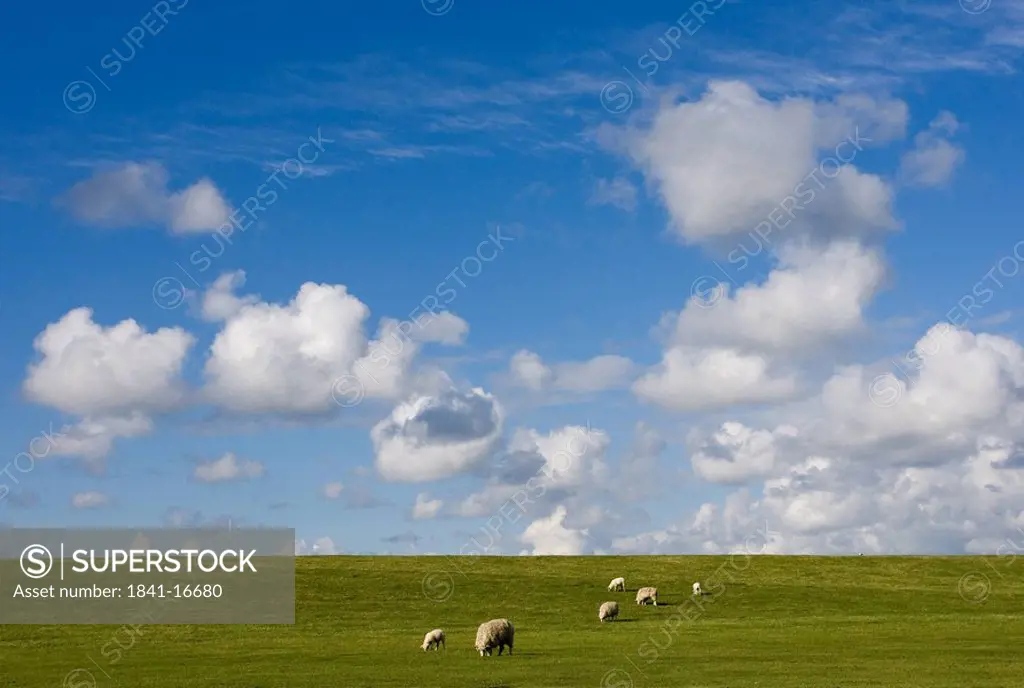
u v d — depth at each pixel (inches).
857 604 3555.6
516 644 2534.5
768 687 1759.4
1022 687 1734.7
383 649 2464.3
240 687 1879.9
